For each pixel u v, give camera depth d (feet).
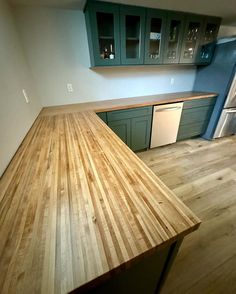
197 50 7.95
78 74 7.14
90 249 1.33
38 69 6.40
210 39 8.11
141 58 6.82
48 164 2.61
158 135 8.37
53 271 1.21
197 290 3.32
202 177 6.62
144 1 5.53
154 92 9.19
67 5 5.64
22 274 1.20
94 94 7.79
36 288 1.12
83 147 3.15
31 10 5.61
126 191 1.94
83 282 1.14
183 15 6.77
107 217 1.61
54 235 1.46
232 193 5.75
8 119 3.03
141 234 1.44
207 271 3.61
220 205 5.28
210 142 9.75
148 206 1.72
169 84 9.37
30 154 2.99
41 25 5.89
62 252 1.32
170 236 1.42
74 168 2.46
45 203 1.82
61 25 6.15
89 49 6.52
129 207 1.71
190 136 9.74
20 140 3.48
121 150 2.97
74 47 6.63
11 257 1.30
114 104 7.09
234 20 8.09
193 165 7.45
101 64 6.27
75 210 1.71
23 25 5.67
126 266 1.28
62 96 7.21
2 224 1.60
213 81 8.94
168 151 8.80
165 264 2.06
